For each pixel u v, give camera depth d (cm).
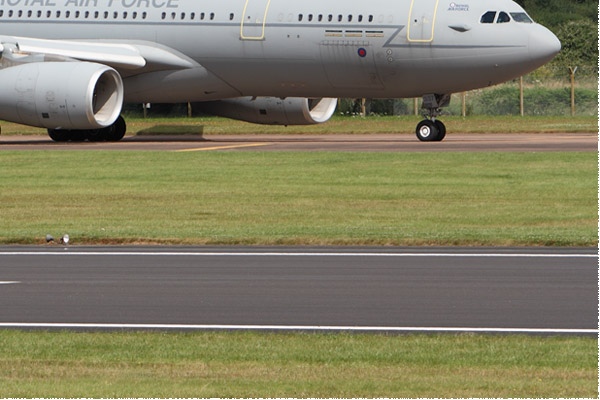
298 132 15462
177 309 4459
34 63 12594
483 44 12138
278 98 13788
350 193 8250
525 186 8562
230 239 6262
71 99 12288
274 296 4716
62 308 4481
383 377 3400
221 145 12419
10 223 6994
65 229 6700
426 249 5972
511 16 12225
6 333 4012
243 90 13225
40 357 3656
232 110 14125
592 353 3700
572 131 15162
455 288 4872
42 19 13550
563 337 3931
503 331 4038
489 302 4566
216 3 12988
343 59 12500
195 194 8244
